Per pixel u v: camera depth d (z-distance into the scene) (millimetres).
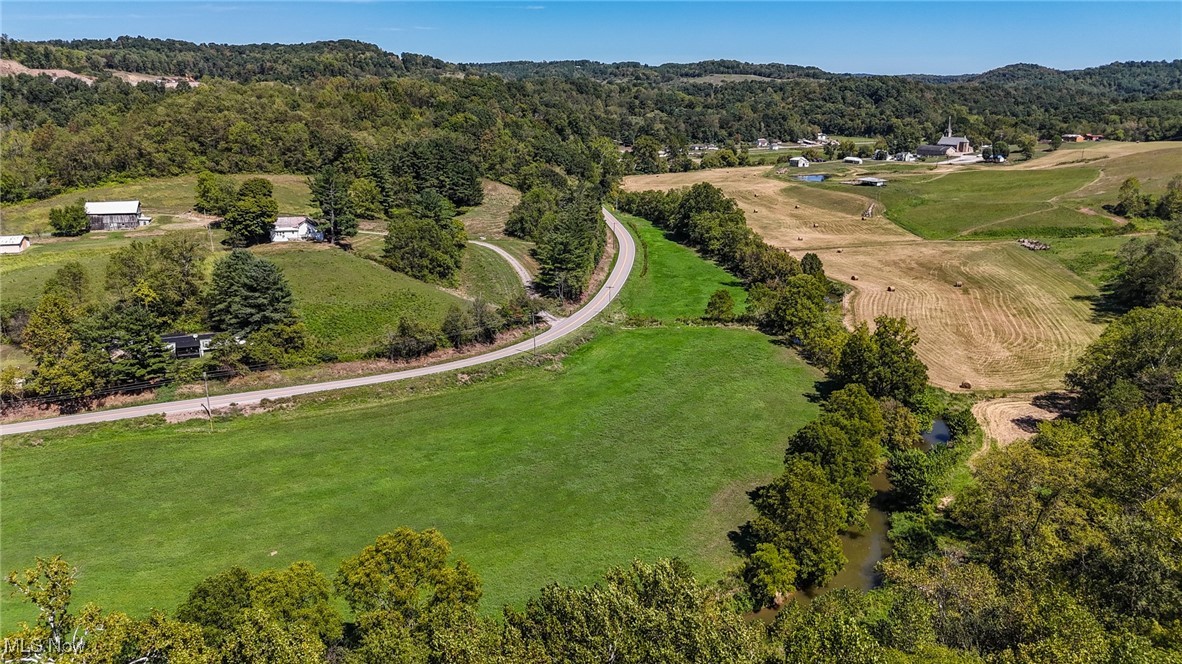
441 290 112875
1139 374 71500
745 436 74812
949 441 73688
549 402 82812
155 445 69438
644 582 36312
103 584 49375
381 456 69125
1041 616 34062
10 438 68500
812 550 52000
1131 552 38656
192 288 94250
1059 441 59594
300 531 56594
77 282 90938
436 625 33594
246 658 30203
